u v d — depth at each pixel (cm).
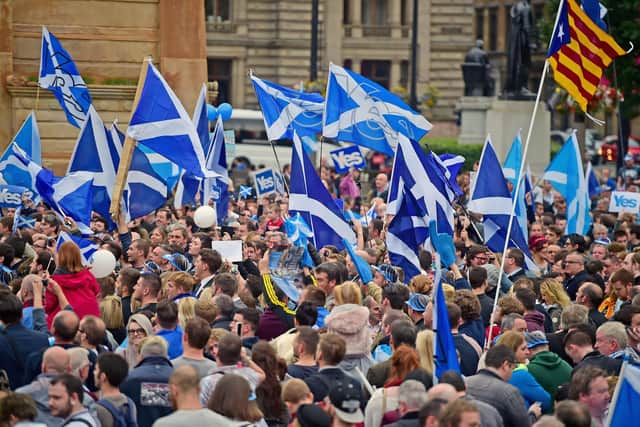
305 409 1216
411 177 2036
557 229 3017
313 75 6019
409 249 2050
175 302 1647
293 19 11112
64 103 2947
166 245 2217
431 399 1189
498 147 6091
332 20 11181
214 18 11025
